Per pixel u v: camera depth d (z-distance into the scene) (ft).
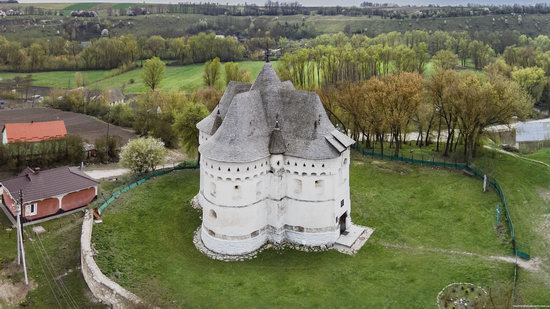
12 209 264.72
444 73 338.75
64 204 269.85
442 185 278.87
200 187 255.29
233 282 193.06
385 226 236.02
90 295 193.67
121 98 576.20
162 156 317.42
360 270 199.52
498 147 366.22
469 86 311.47
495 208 247.91
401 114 320.50
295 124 215.72
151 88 604.49
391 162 318.65
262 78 224.74
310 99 215.10
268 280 194.39
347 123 373.81
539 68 546.67
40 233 246.47
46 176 271.69
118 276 195.83
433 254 210.38
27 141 364.99
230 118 207.41
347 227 232.53
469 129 320.09
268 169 214.28
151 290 187.62
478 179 285.43
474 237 223.30
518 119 418.51
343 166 219.82
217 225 210.79
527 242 214.69
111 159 374.02
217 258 210.59
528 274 190.49
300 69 514.68
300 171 211.00
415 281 189.26
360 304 177.37
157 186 276.62
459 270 194.90
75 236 240.53
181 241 223.92
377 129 334.03
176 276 197.16
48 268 214.90
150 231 231.09
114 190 287.89
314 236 216.74
